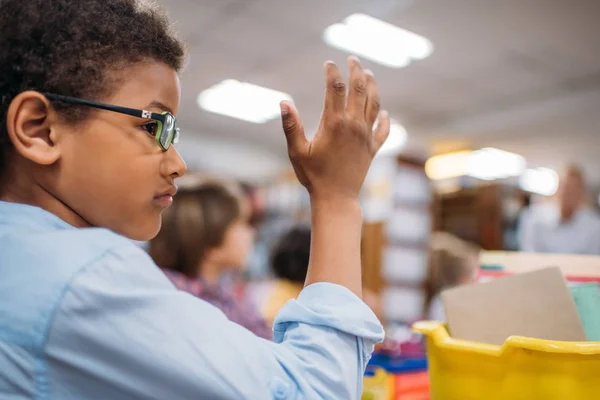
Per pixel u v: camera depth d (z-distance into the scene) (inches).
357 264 19.4
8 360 14.4
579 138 210.8
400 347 50.8
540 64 153.6
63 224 16.7
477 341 22.6
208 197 49.3
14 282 15.0
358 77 20.1
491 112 199.3
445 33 135.4
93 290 14.5
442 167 241.9
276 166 282.2
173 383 14.6
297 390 15.9
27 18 16.1
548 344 18.4
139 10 18.2
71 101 16.1
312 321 17.7
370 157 20.9
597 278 26.6
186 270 48.6
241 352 15.5
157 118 17.4
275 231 130.3
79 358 14.4
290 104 19.6
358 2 122.2
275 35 143.3
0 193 17.5
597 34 132.2
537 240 105.4
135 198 17.3
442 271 76.8
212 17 134.3
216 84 185.8
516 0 117.1
